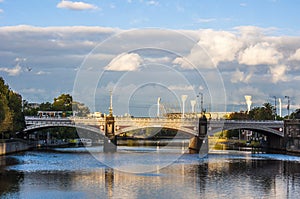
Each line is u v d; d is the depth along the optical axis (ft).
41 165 405.59
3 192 277.85
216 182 318.24
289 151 615.16
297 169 396.78
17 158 471.21
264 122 644.69
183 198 263.49
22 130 605.31
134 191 280.51
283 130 646.74
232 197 268.82
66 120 621.31
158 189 287.28
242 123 639.35
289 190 292.81
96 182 310.86
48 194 271.69
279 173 369.91
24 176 338.34
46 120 619.67
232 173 365.61
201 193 277.64
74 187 292.61
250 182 321.93
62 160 448.65
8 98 559.79
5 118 484.74
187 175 347.97
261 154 563.07
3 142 512.63
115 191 280.31
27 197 264.11
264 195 276.00
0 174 348.79
